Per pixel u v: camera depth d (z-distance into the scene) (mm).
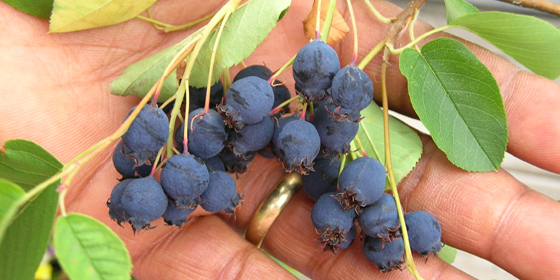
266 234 218
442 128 169
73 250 106
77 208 195
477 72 160
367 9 211
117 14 171
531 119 192
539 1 203
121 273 107
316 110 146
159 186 131
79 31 186
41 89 183
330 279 204
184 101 166
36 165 122
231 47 160
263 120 141
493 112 166
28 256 121
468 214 193
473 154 174
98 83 193
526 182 306
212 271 201
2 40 179
